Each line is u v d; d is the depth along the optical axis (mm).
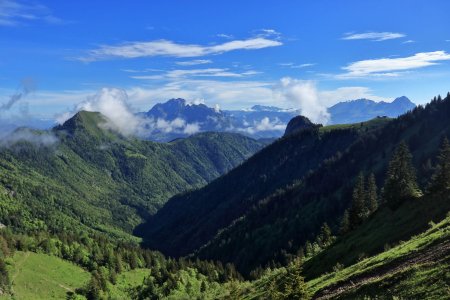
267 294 88500
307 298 59594
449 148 100438
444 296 35375
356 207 121812
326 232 155375
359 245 93375
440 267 41312
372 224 101500
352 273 62531
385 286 45594
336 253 98312
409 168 107688
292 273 62812
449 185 93312
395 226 91750
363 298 46188
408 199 100188
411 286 41406
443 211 83125
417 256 52562
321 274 92688
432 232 63344
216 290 186250
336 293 56000
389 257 58812
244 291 110500
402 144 108562
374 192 132500
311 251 156375
